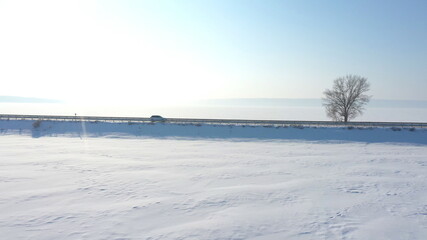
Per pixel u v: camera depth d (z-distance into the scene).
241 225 12.60
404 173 22.14
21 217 13.46
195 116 109.00
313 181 19.84
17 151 30.61
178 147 33.53
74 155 28.61
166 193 17.11
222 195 16.75
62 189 17.78
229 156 28.38
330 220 13.22
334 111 50.03
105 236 11.56
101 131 43.69
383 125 40.28
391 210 14.55
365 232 11.98
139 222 12.93
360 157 28.02
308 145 34.72
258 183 19.33
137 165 24.42
